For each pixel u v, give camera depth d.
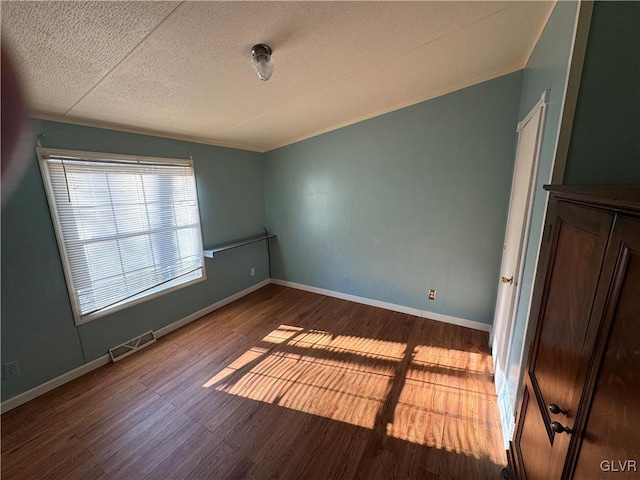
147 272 2.68
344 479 1.44
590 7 1.03
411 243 3.04
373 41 1.66
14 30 1.07
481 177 2.56
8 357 1.89
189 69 1.63
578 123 1.10
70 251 2.15
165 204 2.79
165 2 1.13
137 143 2.51
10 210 1.86
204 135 2.96
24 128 0.30
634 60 1.01
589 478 0.66
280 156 3.78
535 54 1.80
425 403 1.91
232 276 3.65
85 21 1.14
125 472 1.49
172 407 1.91
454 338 2.69
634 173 1.07
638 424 0.53
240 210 3.69
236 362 2.38
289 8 1.29
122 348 2.49
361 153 3.14
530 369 1.18
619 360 0.60
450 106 2.56
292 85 2.08
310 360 2.39
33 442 1.66
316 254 3.80
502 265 2.42
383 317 3.14
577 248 0.85
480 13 1.49
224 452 1.59
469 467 1.49
